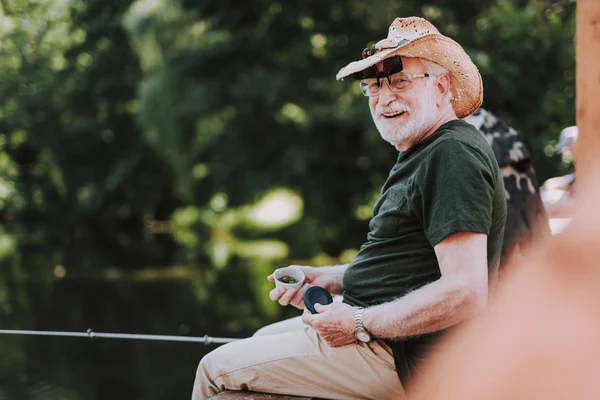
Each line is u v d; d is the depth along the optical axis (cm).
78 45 2898
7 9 2991
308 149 2131
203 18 2242
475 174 240
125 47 2831
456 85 284
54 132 3003
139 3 2438
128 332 1295
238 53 2186
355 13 2005
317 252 2400
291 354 269
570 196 485
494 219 256
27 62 3009
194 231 3095
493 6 1658
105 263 2338
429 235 243
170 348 1094
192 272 2133
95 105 2970
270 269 2167
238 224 2975
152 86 2322
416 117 269
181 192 2548
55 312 1512
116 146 3036
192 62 2220
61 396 878
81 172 3038
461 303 232
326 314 257
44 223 3119
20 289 1828
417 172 252
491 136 398
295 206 3092
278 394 272
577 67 282
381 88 272
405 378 254
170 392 906
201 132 2406
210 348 1070
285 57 2150
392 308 246
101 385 930
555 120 1500
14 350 1082
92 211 2995
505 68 1488
